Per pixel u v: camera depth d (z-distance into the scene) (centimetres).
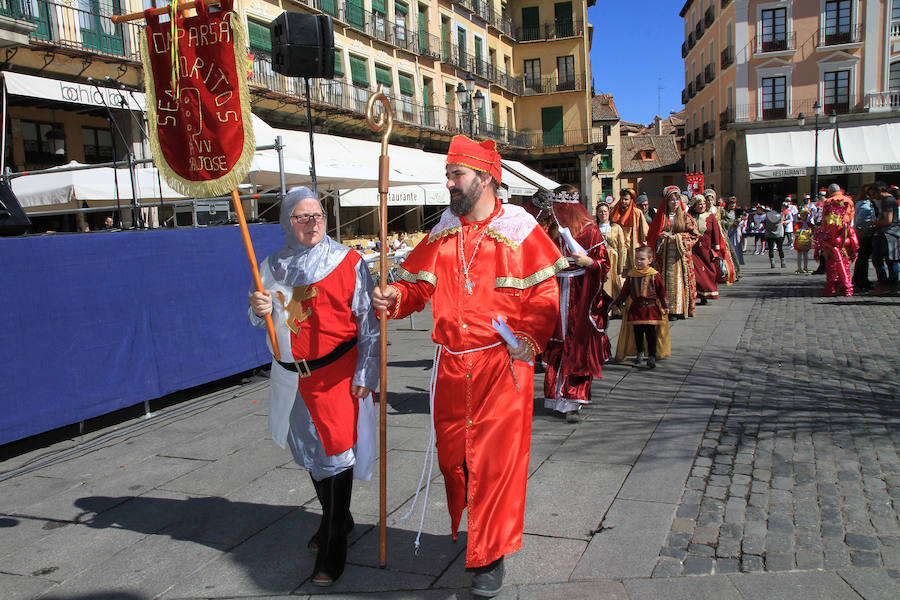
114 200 1031
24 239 485
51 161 1405
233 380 713
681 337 829
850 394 557
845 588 275
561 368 517
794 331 838
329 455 297
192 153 322
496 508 276
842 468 405
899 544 311
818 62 3550
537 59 3978
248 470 449
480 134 3259
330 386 299
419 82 2839
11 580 315
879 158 3397
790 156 3538
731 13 3788
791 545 313
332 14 2258
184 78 321
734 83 3756
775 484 386
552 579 293
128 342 562
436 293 296
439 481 412
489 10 3584
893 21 3459
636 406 550
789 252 2272
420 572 306
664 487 386
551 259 289
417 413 557
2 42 973
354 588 295
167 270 598
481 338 283
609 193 5450
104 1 1435
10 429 475
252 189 984
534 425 513
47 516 387
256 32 1944
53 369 504
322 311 298
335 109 2138
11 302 477
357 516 367
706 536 326
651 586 283
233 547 340
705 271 1095
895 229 1100
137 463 472
